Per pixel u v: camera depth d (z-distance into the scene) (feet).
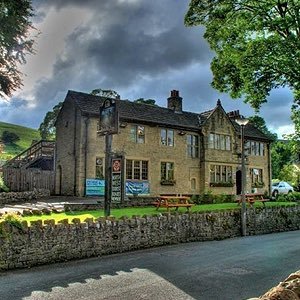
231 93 86.53
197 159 123.03
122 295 28.45
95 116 102.22
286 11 76.95
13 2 48.01
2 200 80.07
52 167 123.95
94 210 63.98
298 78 74.74
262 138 141.08
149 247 48.67
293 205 77.71
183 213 54.65
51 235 39.47
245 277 34.55
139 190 107.55
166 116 119.44
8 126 343.05
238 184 130.31
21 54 51.57
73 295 28.25
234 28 81.10
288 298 14.52
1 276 33.47
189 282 32.53
